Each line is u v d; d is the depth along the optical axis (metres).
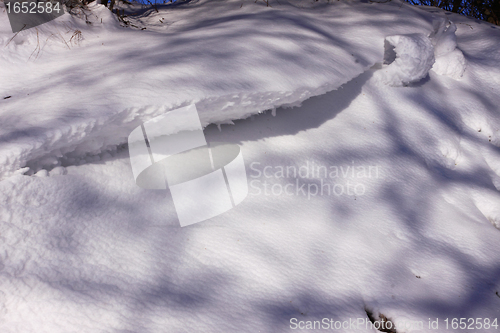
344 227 2.39
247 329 1.73
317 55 3.03
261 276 2.00
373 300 1.98
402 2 4.63
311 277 2.04
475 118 3.63
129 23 3.99
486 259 2.33
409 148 3.14
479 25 4.93
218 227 2.22
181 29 3.78
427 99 3.63
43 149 2.00
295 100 2.75
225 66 2.66
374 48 3.38
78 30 3.33
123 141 2.39
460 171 3.11
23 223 1.87
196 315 1.75
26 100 2.37
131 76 2.51
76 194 2.12
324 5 4.46
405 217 2.54
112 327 1.64
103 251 1.95
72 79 2.58
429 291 2.08
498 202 2.79
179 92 2.33
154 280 1.89
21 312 1.61
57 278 1.76
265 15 3.72
